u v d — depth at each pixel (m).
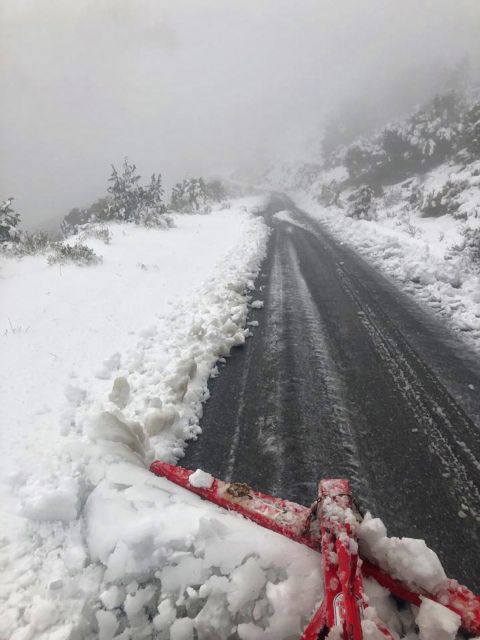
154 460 3.06
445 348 5.20
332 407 3.90
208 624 1.80
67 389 4.12
